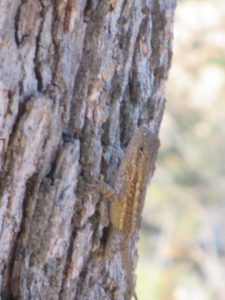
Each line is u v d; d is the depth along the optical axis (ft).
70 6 12.35
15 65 11.96
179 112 50.01
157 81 14.11
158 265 48.55
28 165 12.18
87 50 12.90
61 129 12.54
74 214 13.03
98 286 13.61
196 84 49.11
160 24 13.97
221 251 51.67
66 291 13.04
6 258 12.43
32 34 12.09
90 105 13.00
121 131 13.65
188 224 49.70
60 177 12.49
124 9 13.19
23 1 11.95
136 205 13.64
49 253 12.57
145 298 44.75
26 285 12.59
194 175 50.70
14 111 11.98
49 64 12.32
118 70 13.32
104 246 13.52
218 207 50.88
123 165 13.47
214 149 50.85
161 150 50.39
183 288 47.52
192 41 48.52
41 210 12.43
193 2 48.26
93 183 13.08
